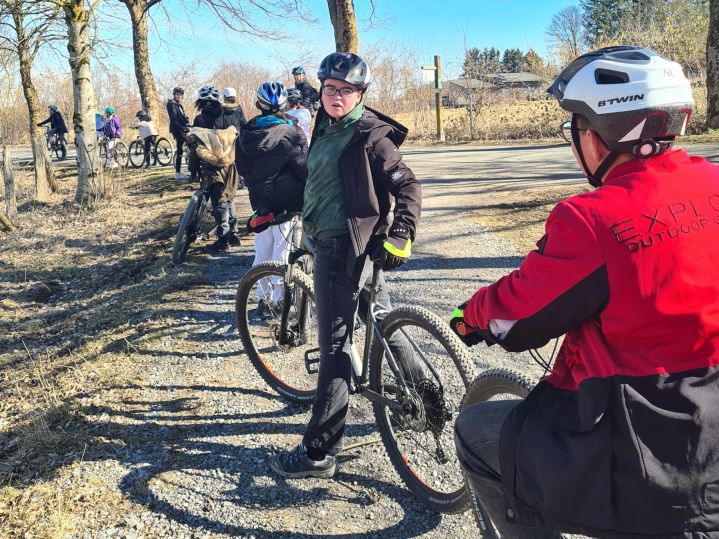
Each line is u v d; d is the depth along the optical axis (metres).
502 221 8.09
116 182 13.30
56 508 2.98
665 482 1.44
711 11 16.25
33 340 5.73
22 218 11.58
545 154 15.16
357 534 2.80
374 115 2.95
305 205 3.07
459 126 22.05
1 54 15.75
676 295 1.48
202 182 7.46
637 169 1.59
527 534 1.89
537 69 22.30
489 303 1.72
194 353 4.70
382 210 3.00
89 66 11.98
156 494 3.08
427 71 21.12
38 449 3.48
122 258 8.10
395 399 3.05
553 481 1.56
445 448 2.94
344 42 12.10
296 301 3.86
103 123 19.48
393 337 3.02
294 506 2.99
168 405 3.94
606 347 1.56
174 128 13.89
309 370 3.62
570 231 1.54
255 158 4.36
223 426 3.68
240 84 28.69
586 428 1.54
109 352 4.82
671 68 1.60
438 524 2.85
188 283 6.45
